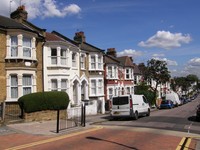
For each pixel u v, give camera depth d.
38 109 22.45
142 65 66.62
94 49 37.19
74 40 36.84
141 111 28.73
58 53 28.75
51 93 23.69
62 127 19.22
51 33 33.69
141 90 51.72
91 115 31.50
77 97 32.22
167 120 25.83
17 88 24.64
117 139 14.98
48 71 28.28
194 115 31.59
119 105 26.91
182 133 17.53
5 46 24.41
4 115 19.77
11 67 24.42
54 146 12.98
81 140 14.63
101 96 37.47
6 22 25.95
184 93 152.62
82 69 34.06
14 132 16.89
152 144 13.62
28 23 29.19
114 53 52.22
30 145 13.19
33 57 25.86
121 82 47.47
